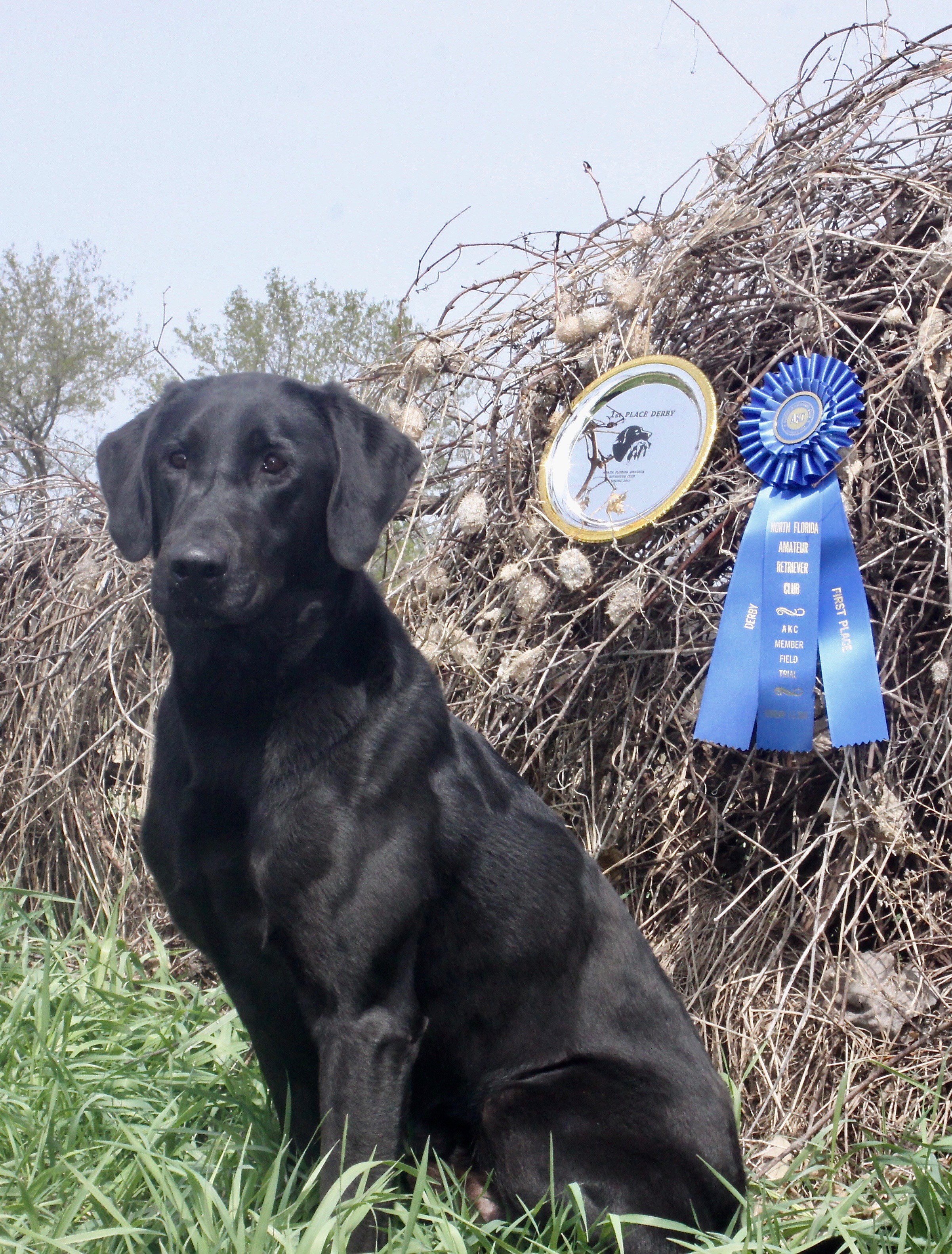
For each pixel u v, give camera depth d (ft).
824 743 8.92
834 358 8.82
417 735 7.06
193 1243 5.85
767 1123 8.37
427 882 6.88
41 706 13.34
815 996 8.63
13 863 13.48
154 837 7.12
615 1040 7.17
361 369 12.34
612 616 9.16
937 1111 7.94
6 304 55.72
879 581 8.91
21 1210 6.24
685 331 10.19
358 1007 6.49
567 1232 6.44
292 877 6.48
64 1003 9.17
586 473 9.81
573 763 10.18
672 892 9.81
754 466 8.98
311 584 7.12
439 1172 7.11
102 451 8.16
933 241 9.34
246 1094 7.93
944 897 8.58
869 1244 6.54
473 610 10.70
